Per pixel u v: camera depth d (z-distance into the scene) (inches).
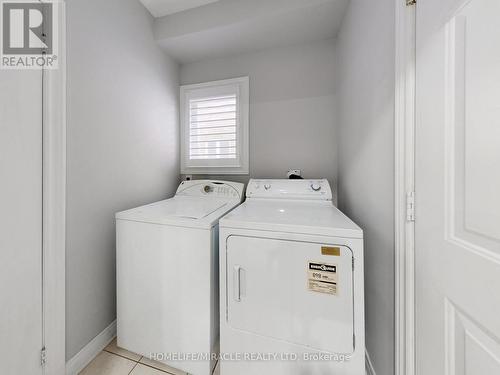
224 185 73.0
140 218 48.9
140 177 65.6
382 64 38.4
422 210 30.4
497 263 20.0
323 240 37.3
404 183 32.9
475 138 22.1
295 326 38.9
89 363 48.8
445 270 26.3
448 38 25.1
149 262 48.3
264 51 79.6
